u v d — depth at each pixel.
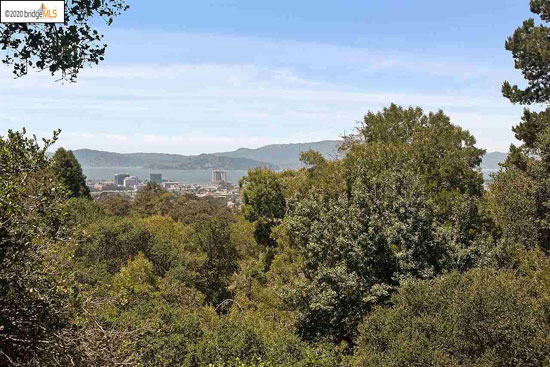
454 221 16.12
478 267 13.43
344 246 15.84
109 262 23.84
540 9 19.47
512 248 14.48
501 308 9.32
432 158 18.84
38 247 6.02
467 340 9.55
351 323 15.56
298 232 17.81
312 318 16.33
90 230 24.58
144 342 11.30
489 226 16.94
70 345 6.22
